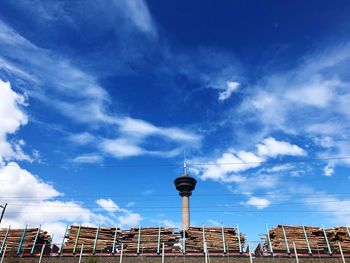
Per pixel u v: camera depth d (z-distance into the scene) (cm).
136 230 2652
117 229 2659
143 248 2502
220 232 2580
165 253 2416
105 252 2497
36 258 2427
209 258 2316
